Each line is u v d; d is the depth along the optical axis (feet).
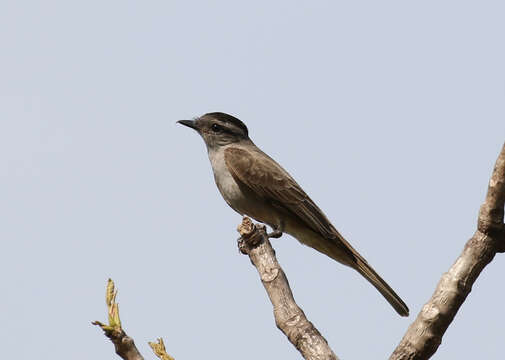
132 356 25.62
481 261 25.36
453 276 25.55
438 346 25.62
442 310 25.36
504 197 24.77
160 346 29.50
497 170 24.73
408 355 25.55
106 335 25.64
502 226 25.16
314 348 27.84
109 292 26.25
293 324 29.12
